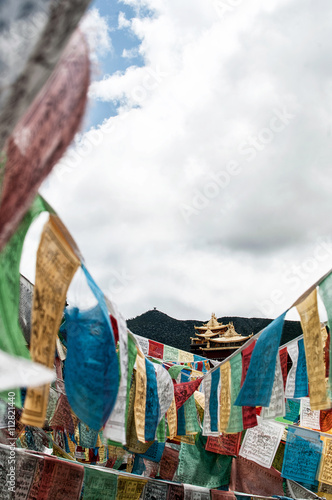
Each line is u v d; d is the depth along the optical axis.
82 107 1.25
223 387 5.04
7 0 0.96
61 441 5.59
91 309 2.96
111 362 2.88
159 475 6.09
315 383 3.84
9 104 0.97
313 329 3.93
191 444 6.03
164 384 4.44
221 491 5.70
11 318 2.23
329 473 5.86
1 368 1.19
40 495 3.62
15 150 1.18
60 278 2.53
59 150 1.21
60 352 4.82
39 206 2.43
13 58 0.96
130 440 4.74
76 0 1.01
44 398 2.18
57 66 1.06
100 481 4.22
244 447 6.10
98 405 2.85
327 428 5.27
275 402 4.38
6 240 1.16
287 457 6.09
